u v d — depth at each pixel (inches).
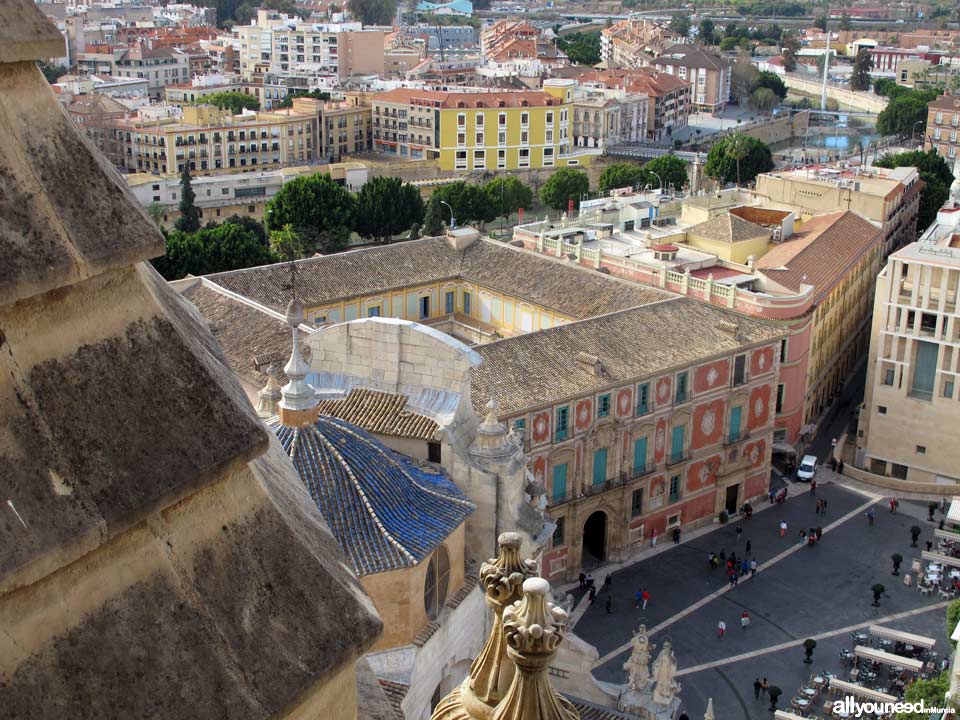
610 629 3927.2
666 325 4498.0
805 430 5492.1
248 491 478.9
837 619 4033.0
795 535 4653.1
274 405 2041.1
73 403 410.6
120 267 427.2
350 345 2100.1
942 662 3725.4
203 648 433.7
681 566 4350.4
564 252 5782.5
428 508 1812.3
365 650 489.4
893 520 4815.5
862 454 5413.4
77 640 403.5
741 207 6505.9
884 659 3644.2
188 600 438.3
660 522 4498.0
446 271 5482.3
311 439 1802.4
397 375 2078.0
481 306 5447.8
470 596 1883.6
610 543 4333.2
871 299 6825.8
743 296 5029.5
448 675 1831.9
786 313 5039.4
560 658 2413.9
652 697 2363.4
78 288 424.2
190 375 449.7
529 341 4114.2
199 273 6245.1
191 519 450.9
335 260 5251.0
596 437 4094.5
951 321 5049.2
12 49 408.5
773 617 4030.5
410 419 2021.4
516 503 2017.7
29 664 390.0
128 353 434.6
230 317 4291.3
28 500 386.9
